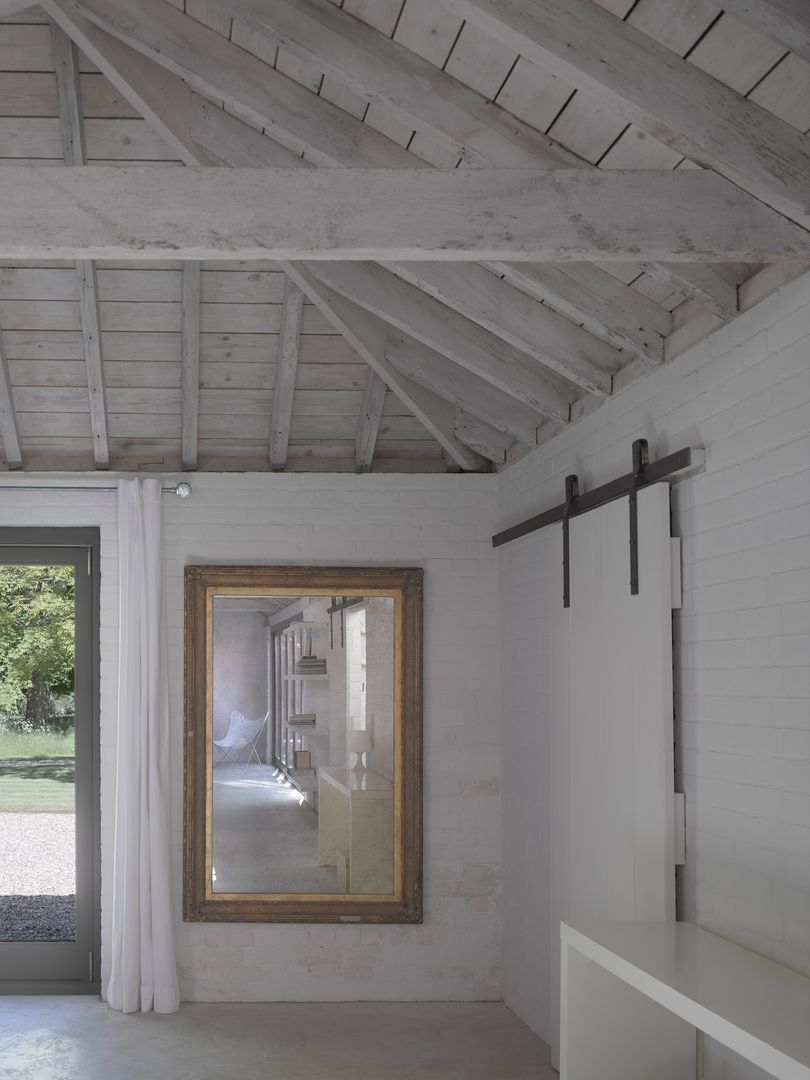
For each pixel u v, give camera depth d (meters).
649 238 3.12
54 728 6.34
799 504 3.25
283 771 6.23
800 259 3.14
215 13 3.89
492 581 6.45
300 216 3.09
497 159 3.63
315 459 6.45
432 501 6.46
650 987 3.13
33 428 6.19
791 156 2.99
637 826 4.19
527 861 5.77
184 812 6.15
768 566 3.42
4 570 6.39
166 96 4.40
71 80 4.53
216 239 3.08
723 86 3.00
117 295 5.51
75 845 6.28
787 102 2.98
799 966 3.20
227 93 4.04
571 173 3.13
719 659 3.72
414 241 3.10
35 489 6.28
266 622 6.30
